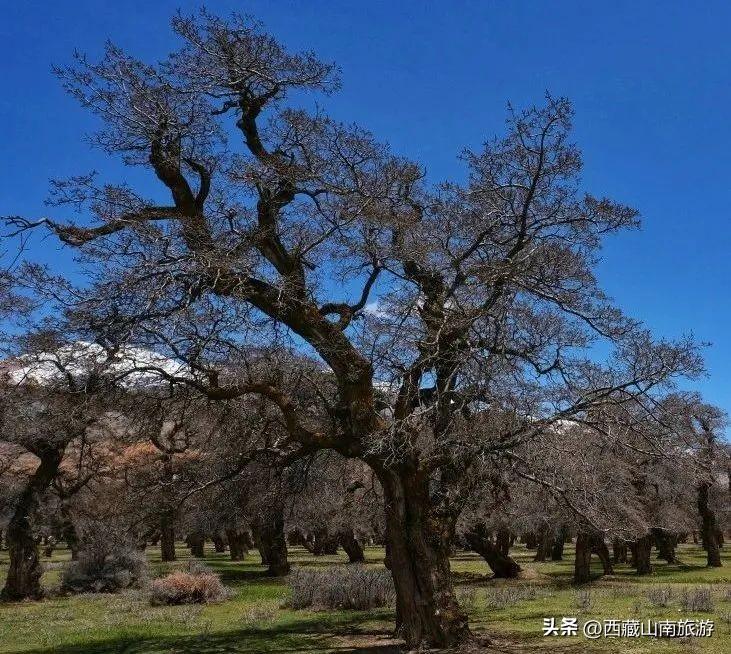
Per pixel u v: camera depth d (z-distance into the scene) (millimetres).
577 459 12250
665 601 17281
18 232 12016
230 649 13742
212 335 11820
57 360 12242
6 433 23484
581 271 12578
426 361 12172
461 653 11625
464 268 13305
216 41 13047
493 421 11781
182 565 39312
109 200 12500
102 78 12641
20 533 24797
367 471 17797
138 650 13938
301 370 14117
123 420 14297
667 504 31609
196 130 13250
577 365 12055
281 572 32344
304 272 13281
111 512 21125
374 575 20969
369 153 13352
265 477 14703
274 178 13047
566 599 19781
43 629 17359
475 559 47250
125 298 11062
